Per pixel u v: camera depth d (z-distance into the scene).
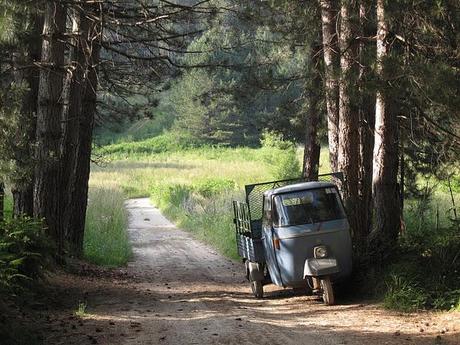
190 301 14.52
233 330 10.52
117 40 20.44
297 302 14.34
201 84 76.88
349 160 15.95
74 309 12.65
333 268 13.39
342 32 14.91
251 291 17.00
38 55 17.28
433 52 12.77
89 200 39.25
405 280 12.86
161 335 10.20
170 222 42.97
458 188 31.05
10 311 10.64
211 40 22.30
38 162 14.79
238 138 98.00
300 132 29.12
